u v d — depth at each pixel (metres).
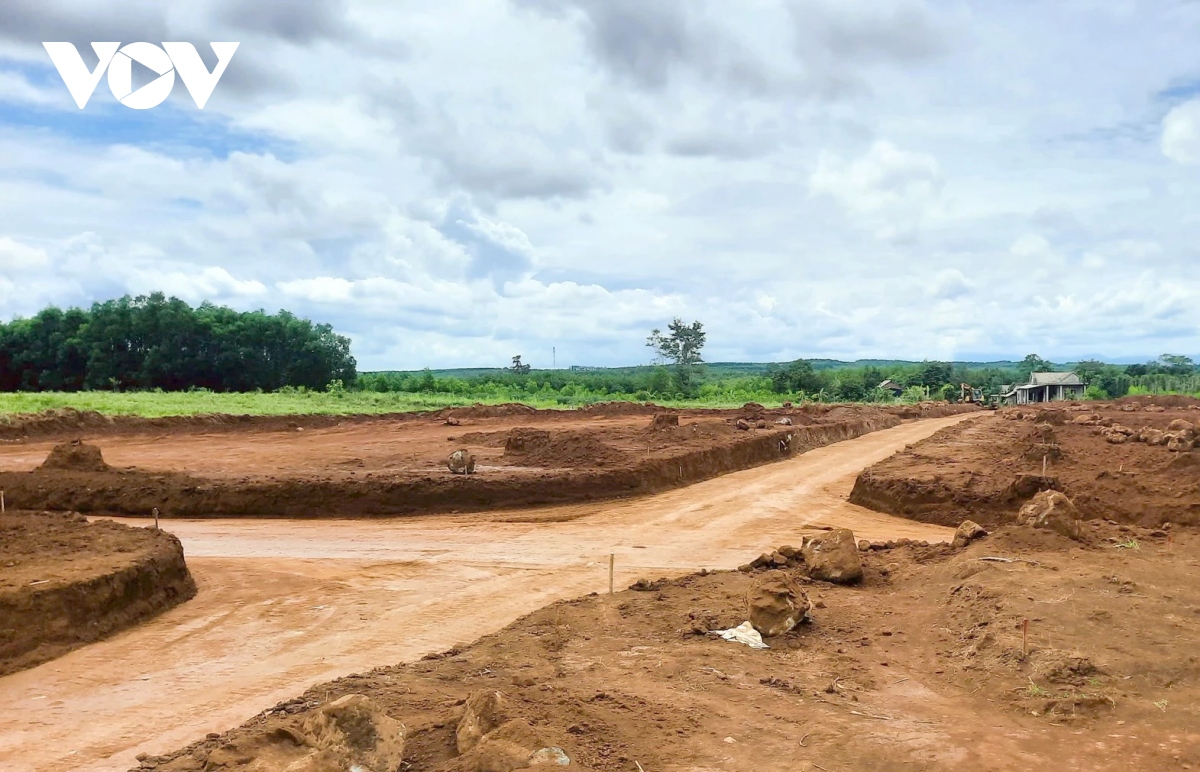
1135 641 9.31
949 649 9.80
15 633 11.05
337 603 13.84
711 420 41.78
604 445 27.59
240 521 20.89
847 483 27.53
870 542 16.72
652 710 7.72
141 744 8.54
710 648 9.91
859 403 81.38
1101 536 14.85
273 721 7.56
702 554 17.58
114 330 69.81
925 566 13.93
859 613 11.41
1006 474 23.66
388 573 15.84
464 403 60.47
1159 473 21.41
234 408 46.47
